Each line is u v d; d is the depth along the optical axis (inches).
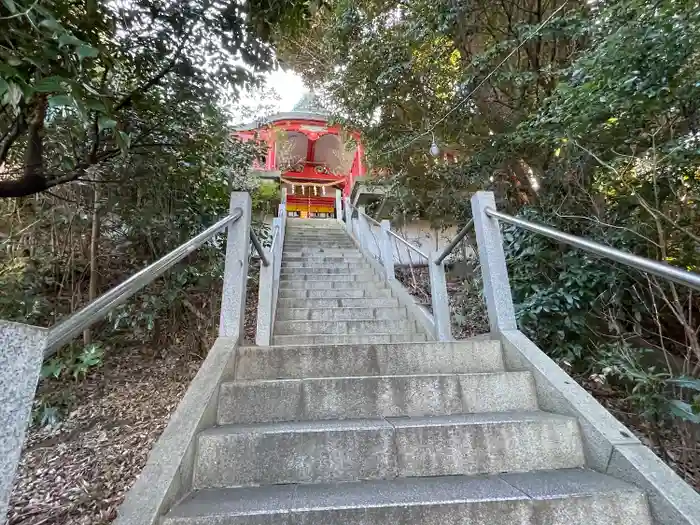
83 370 113.2
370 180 237.1
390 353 69.4
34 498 75.7
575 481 43.2
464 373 64.1
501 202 142.2
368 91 176.1
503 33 144.6
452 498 39.5
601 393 92.5
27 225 133.6
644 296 95.7
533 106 134.5
